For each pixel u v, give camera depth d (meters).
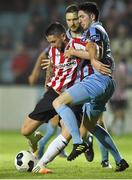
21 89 54.34
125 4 61.34
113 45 57.19
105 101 22.39
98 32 21.86
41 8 61.69
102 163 24.66
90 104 22.19
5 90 54.56
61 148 22.09
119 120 52.09
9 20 61.06
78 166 25.42
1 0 62.19
